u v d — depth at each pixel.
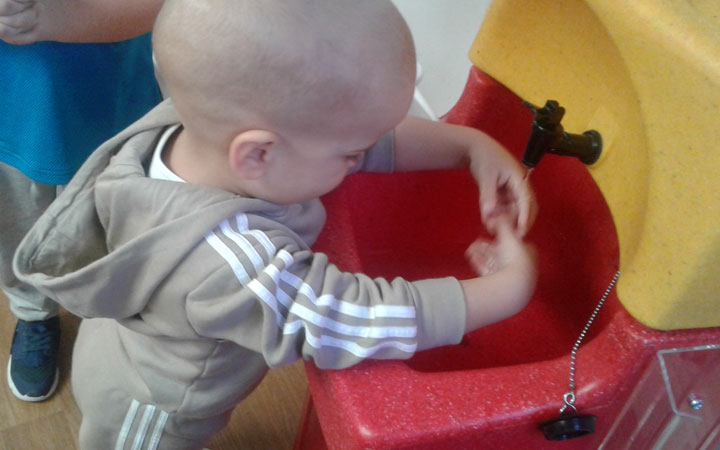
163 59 0.49
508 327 0.80
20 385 1.06
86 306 0.59
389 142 0.71
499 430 0.51
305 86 0.45
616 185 0.56
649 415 0.55
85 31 0.76
